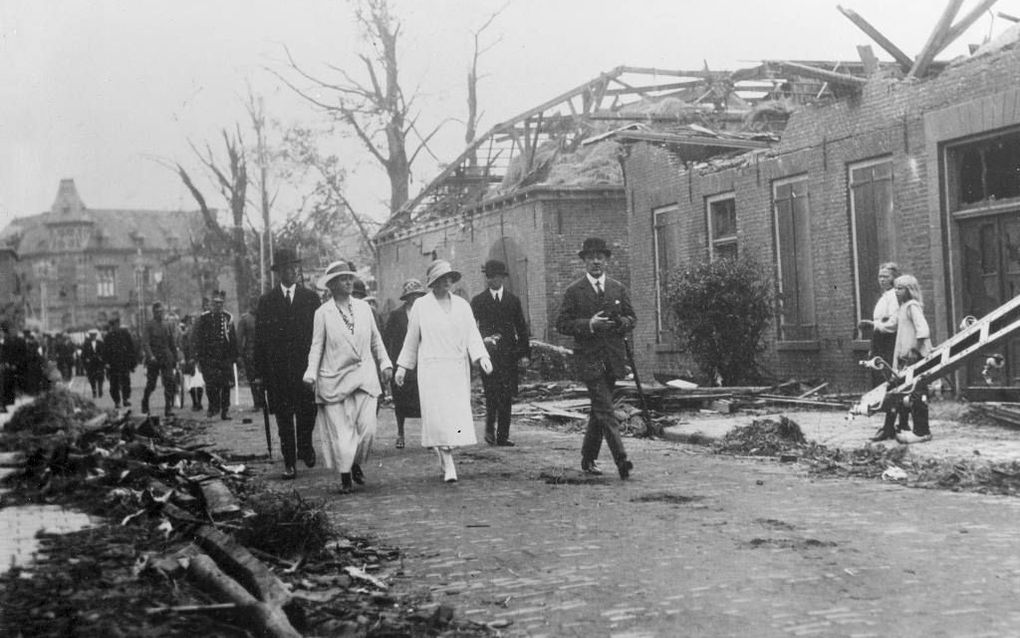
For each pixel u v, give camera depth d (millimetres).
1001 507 7371
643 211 22469
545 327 24984
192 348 18031
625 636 4496
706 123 24125
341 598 5098
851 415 10977
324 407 9055
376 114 43219
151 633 4176
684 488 8578
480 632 4594
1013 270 13828
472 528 7035
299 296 10172
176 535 6316
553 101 28969
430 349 9328
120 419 13938
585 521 7141
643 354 22625
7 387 21562
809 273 17562
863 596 5020
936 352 10500
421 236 33031
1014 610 4711
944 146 14703
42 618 4395
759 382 17484
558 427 14844
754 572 5551
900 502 7684
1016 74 13484
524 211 25922
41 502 7938
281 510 6312
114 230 91750
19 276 51344
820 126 17125
